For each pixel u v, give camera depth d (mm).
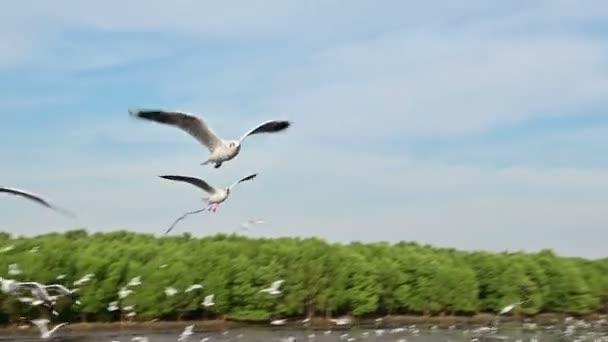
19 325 67000
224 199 23938
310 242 91562
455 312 98062
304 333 76188
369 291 89188
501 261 101562
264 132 18453
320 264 86750
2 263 67250
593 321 101312
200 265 79875
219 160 18109
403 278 94062
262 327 81125
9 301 65250
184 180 23906
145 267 76688
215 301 79438
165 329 75688
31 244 74750
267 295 82000
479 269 101375
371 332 79250
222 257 81688
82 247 77562
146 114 17938
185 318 79500
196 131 18234
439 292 96000
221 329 78312
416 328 85375
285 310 83562
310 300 85812
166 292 67500
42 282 68250
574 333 81688
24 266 67938
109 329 73062
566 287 103875
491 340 73375
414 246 107062
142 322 75750
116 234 90000
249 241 93250
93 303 72438
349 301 88500
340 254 89188
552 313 103875
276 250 86250
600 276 108938
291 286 84500
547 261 105375
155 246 83938
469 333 80125
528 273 102500
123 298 72000
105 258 74625
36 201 18172
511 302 99438
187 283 77500
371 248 99062
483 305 100812
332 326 85500
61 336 66375
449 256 104188
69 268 71625
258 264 83562
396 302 93688
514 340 73125
